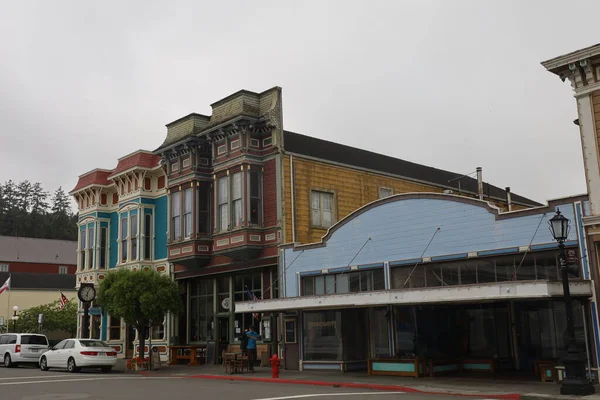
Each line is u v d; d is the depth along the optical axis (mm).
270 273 26922
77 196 40500
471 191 38625
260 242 26953
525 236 18469
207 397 15188
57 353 27391
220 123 27984
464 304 21859
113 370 27719
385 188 31797
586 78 17625
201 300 31172
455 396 15031
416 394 15633
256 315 27500
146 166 34500
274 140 27359
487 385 16812
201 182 30219
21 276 67750
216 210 28594
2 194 130375
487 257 19438
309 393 15930
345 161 30562
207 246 29719
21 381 21078
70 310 53688
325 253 24281
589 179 17281
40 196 134500
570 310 15000
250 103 28078
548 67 18109
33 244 84938
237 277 29000
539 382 17234
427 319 21453
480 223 19641
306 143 29812
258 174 27672
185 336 31766
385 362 20547
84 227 39625
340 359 22859
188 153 30672
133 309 27688
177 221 31078
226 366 23797
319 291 24375
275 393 16031
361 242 23078
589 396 14016
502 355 20781
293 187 27250
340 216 29062
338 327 23156
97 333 37375
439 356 21391
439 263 20766
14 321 51125
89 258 38531
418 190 33938
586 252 17031
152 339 32875
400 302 18625
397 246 21875
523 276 18484
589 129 17484
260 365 26453
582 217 17203
